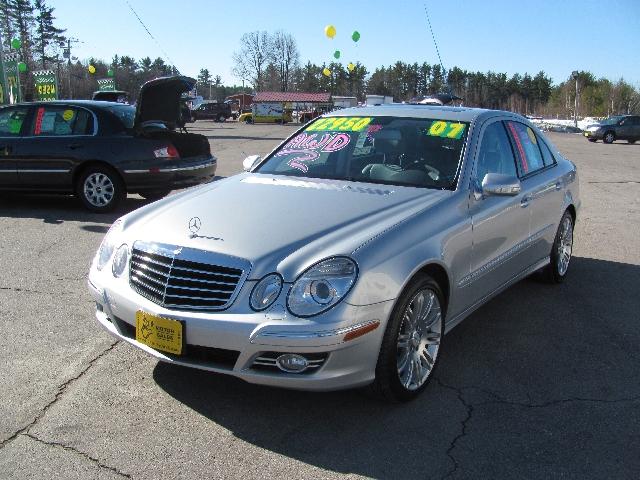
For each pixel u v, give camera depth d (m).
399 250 3.28
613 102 76.69
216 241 3.26
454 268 3.75
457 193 3.97
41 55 60.06
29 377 3.68
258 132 33.66
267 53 95.19
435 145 4.38
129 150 8.36
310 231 3.32
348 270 3.06
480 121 4.60
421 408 3.45
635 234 8.00
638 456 3.04
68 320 4.57
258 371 3.06
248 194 3.93
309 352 2.96
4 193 9.21
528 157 5.11
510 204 4.43
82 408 3.36
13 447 2.99
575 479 2.85
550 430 3.26
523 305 5.19
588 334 4.58
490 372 3.93
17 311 4.74
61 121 8.53
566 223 5.73
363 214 3.54
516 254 4.68
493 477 2.85
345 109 5.24
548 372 3.94
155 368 3.83
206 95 130.50
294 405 3.44
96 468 2.85
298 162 4.62
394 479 2.82
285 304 3.00
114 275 3.52
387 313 3.16
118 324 3.50
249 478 2.80
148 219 3.70
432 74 102.69
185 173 8.71
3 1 56.94
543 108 89.81
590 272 6.21
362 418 3.32
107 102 8.94
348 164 4.45
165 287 3.21
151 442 3.06
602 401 3.58
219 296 3.11
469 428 3.25
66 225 7.75
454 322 3.96
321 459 2.96
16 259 6.16
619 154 23.45
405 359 3.41
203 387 3.61
